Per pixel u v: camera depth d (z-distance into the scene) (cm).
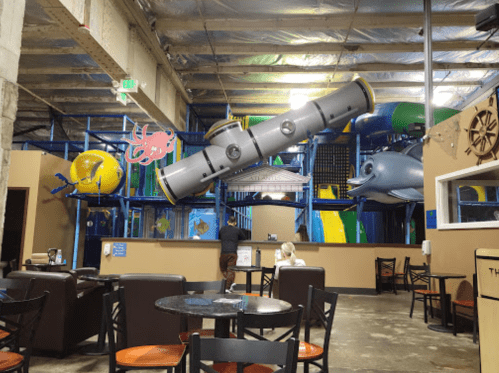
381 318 613
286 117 935
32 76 987
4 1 264
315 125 935
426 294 586
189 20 784
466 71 1002
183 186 931
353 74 1030
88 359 376
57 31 714
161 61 898
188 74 1055
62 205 1056
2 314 223
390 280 978
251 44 891
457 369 372
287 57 949
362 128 1113
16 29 276
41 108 1198
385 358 404
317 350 262
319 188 1186
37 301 246
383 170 975
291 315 200
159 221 1179
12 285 300
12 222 1007
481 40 849
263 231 1758
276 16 773
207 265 876
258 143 919
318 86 1092
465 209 1017
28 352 244
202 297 286
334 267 863
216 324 263
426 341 476
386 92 1155
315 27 778
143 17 734
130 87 721
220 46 891
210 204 1173
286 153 1258
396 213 1290
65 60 897
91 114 1195
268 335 486
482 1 706
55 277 374
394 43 870
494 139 477
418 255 997
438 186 611
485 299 282
